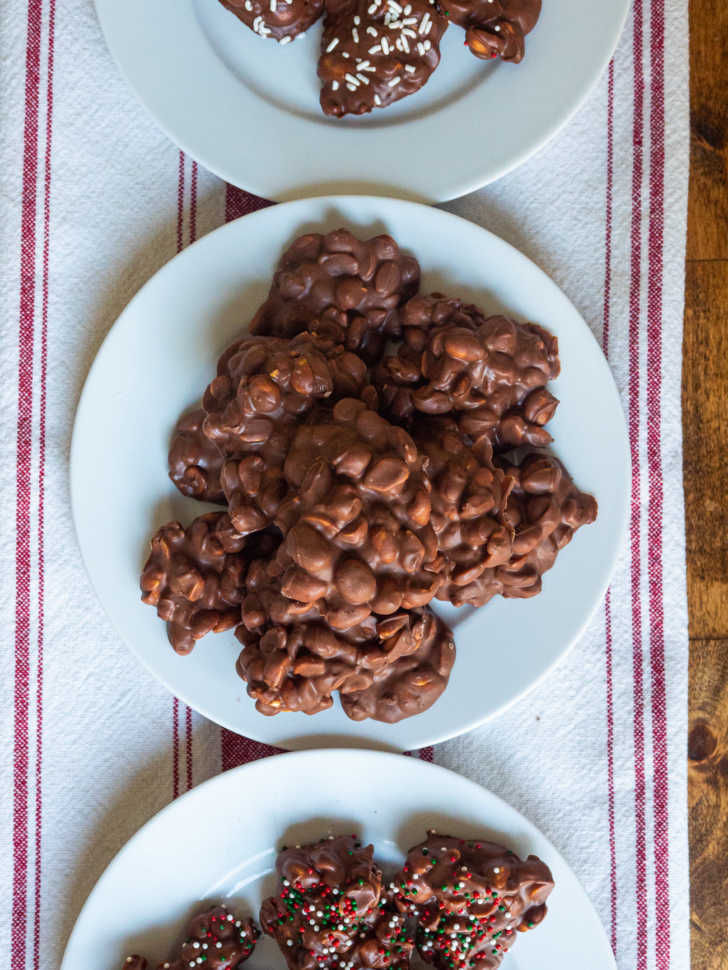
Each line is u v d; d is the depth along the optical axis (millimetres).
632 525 663
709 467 667
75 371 661
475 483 595
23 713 661
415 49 620
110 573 636
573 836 664
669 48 659
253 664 603
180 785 662
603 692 665
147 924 643
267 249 634
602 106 660
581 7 631
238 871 646
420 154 635
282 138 636
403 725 639
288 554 575
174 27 635
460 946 637
